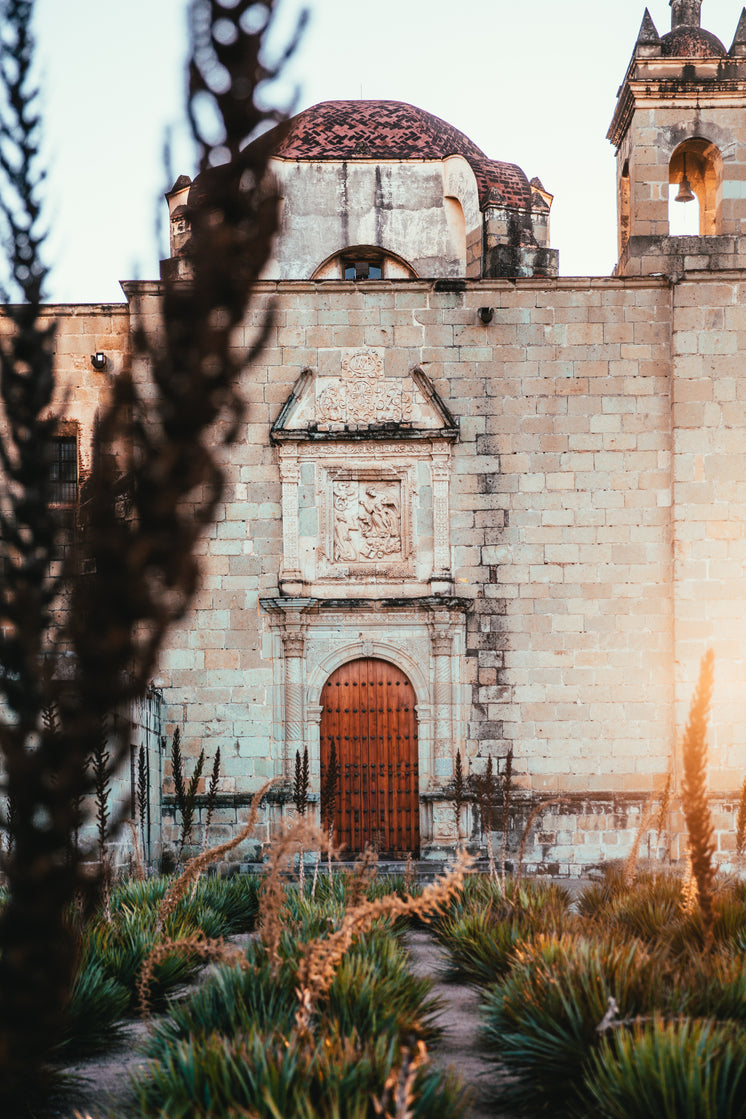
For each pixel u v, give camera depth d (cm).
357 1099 507
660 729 2056
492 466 2114
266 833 2031
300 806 1634
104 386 2114
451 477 2114
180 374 395
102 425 404
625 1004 709
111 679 393
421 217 2591
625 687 2067
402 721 2092
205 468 396
